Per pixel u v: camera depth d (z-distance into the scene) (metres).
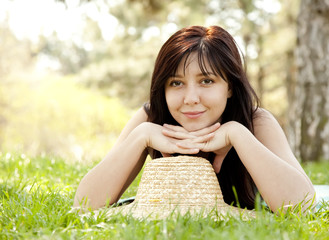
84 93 18.25
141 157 2.97
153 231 1.83
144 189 2.45
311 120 8.69
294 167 2.64
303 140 8.77
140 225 1.93
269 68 22.20
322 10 8.54
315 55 8.63
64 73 36.16
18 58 22.33
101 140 16.53
